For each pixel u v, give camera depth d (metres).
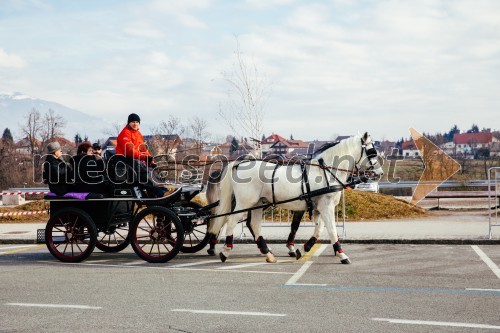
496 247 12.10
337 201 10.68
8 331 5.88
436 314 6.46
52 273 9.48
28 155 73.06
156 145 50.53
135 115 11.12
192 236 14.52
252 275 9.11
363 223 16.39
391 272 9.27
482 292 7.64
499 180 15.41
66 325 6.09
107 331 5.84
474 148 163.62
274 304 7.01
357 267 9.81
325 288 7.99
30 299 7.40
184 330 5.86
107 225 10.99
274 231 15.13
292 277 8.90
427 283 8.30
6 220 19.30
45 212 19.89
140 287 8.16
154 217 10.84
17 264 10.59
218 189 11.32
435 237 12.97
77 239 10.96
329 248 12.30
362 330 5.81
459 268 9.56
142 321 6.23
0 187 66.50
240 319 6.29
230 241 10.70
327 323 6.09
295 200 10.50
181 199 11.35
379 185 26.64
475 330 5.80
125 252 12.30
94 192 10.88
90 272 9.55
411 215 18.14
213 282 8.52
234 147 20.44
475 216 18.03
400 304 6.96
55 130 79.75
